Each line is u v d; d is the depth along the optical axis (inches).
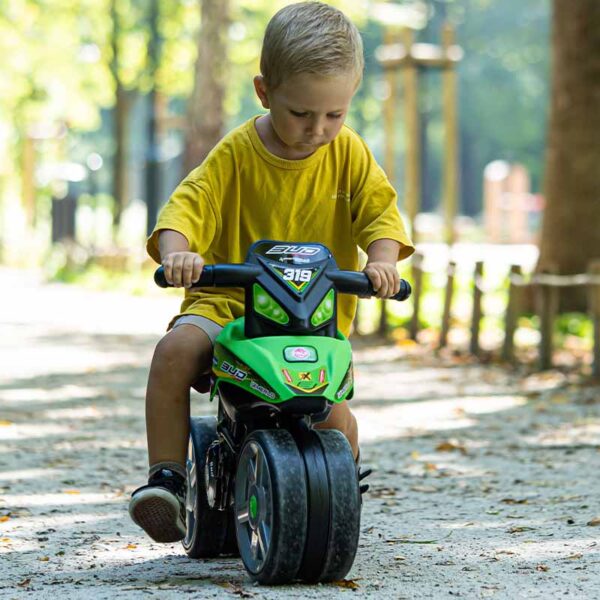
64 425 501.0
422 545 284.5
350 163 243.1
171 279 219.9
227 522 265.0
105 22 1662.2
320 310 225.3
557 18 834.8
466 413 534.9
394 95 1143.6
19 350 762.8
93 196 1884.8
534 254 1400.1
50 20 1716.3
